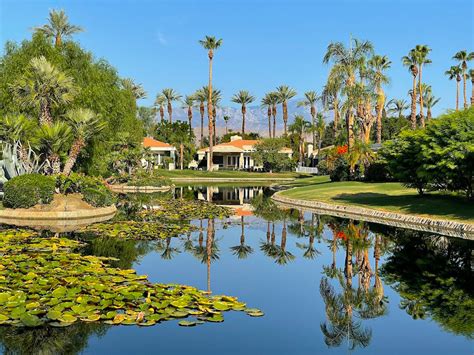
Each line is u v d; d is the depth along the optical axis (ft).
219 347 19.69
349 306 26.07
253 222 61.82
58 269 29.96
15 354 18.39
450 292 29.19
